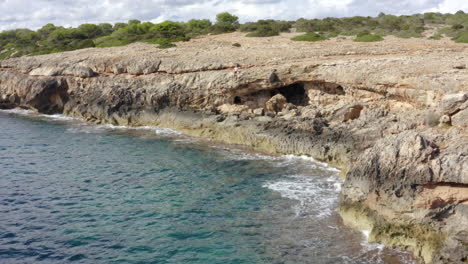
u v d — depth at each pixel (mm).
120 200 24812
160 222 21750
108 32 119875
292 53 47469
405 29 72312
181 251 18844
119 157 34094
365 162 20109
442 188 17234
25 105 58031
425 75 30172
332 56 44031
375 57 39906
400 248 18125
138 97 46438
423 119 26531
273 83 39438
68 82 53938
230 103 41969
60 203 24469
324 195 24781
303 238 19609
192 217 22281
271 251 18594
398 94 31719
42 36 117875
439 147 19438
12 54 86438
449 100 22594
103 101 48344
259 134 35281
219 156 33594
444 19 94312
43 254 18797
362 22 90375
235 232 20469
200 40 71500
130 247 19281
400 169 18250
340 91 37750
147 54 54875
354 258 17703
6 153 35875
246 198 24719
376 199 19125
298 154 32719
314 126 33250
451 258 16203
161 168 30906
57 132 44062
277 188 26188
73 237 20297
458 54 38938
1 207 23875
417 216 17656
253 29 83562
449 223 16922
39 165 32250
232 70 42562
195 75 43688
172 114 43281
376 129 29094
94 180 28531
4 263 18047
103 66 52656
